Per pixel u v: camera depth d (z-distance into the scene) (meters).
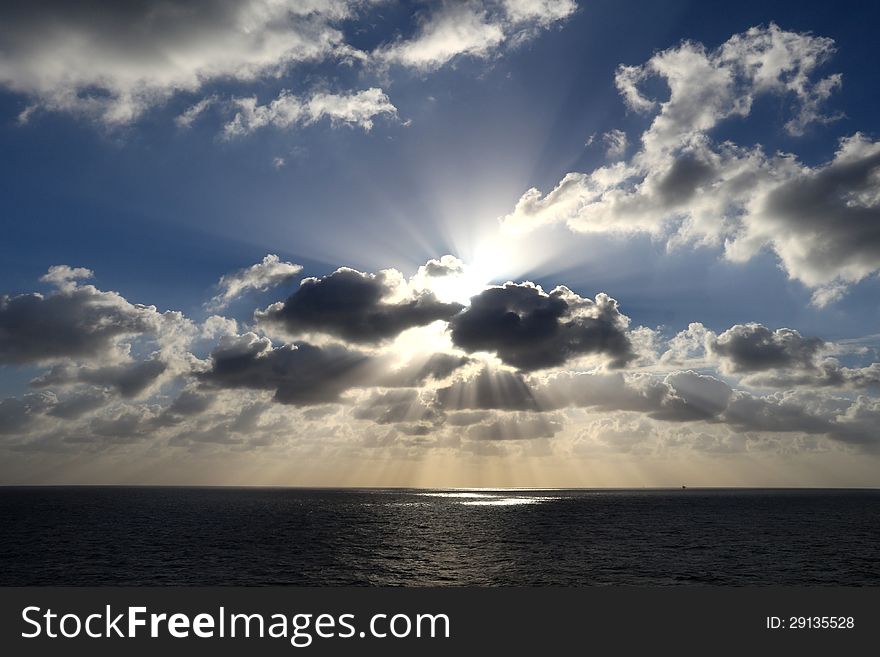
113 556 76.81
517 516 158.62
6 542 90.38
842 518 147.88
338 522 133.50
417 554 80.69
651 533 108.44
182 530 109.88
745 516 156.25
